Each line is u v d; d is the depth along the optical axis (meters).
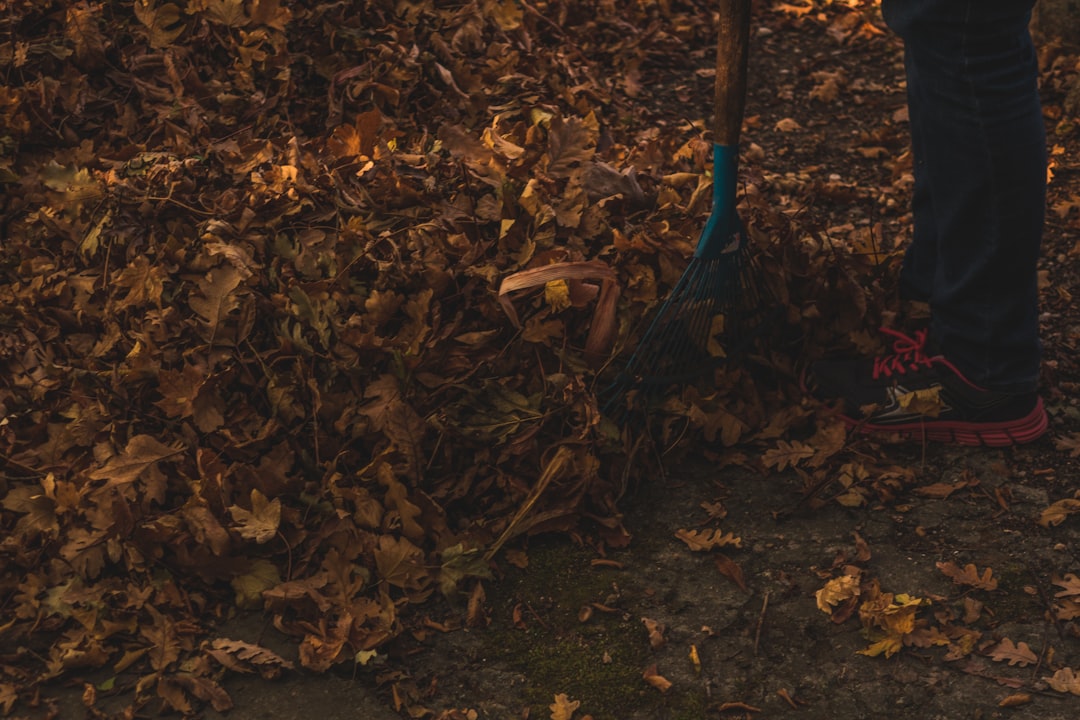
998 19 2.25
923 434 2.66
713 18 5.00
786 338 2.92
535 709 2.06
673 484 2.62
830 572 2.36
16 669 2.08
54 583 2.21
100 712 2.01
